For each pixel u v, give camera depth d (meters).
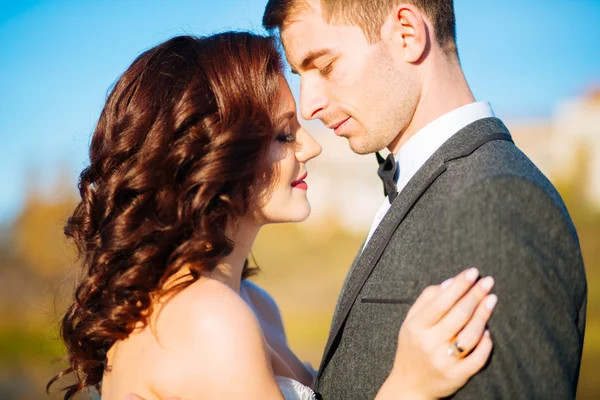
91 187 1.87
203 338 1.53
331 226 15.16
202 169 1.72
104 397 1.77
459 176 1.49
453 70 1.80
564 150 15.18
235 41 1.86
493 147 1.53
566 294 1.36
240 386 1.50
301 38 1.79
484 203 1.37
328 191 15.38
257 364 1.53
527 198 1.37
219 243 1.69
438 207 1.48
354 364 1.58
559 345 1.32
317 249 14.77
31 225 10.54
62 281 2.13
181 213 1.70
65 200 11.02
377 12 1.71
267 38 1.90
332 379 1.67
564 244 1.38
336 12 1.74
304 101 1.84
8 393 6.98
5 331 8.96
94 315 1.69
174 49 1.86
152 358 1.58
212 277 1.77
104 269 1.69
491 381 1.30
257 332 1.57
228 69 1.80
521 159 1.50
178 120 1.74
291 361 2.17
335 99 1.81
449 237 1.40
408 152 1.75
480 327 1.29
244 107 1.79
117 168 1.79
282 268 14.16
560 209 1.40
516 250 1.32
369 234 1.94
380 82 1.74
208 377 1.51
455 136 1.60
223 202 1.75
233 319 1.54
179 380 1.53
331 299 12.32
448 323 1.29
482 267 1.33
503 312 1.31
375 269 1.60
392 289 1.52
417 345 1.32
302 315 11.36
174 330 1.58
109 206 1.76
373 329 1.55
